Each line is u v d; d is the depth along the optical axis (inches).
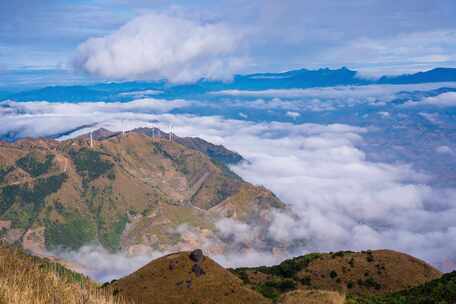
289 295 3518.7
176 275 4037.9
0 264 2591.0
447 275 4318.4
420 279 5334.6
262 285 4985.2
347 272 5418.3
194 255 4188.0
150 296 3841.0
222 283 3983.8
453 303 3698.3
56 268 3233.3
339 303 3368.6
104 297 2664.9
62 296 2260.1
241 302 3764.8
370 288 5177.2
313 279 5359.3
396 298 4052.7
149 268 4195.4
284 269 5580.7
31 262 3024.1
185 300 3772.1
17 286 2111.2
